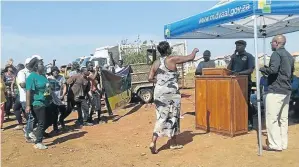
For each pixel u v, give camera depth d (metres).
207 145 7.24
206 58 10.23
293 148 6.81
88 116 10.56
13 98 11.75
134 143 8.12
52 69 10.75
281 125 6.77
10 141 8.99
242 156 6.46
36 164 7.03
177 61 6.92
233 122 7.64
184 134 8.28
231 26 9.82
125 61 20.20
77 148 8.08
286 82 6.46
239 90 7.70
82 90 10.34
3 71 13.16
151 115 11.38
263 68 6.49
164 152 7.14
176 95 7.00
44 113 8.03
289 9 6.47
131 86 14.76
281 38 6.41
